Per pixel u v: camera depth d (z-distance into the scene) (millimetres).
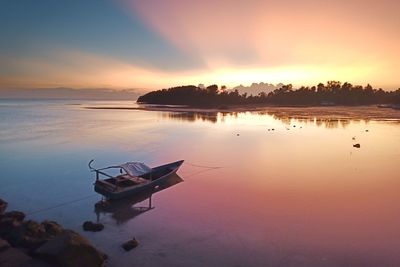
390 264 15430
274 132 62219
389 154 40312
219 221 20422
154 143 50062
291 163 35625
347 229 19109
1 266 13680
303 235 18375
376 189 26250
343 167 33594
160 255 16344
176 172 31859
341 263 15508
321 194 25125
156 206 23203
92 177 30859
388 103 172250
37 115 114438
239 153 41656
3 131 65000
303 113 117500
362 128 68750
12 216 19906
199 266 15336
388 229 19094
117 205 23531
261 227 19453
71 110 149000
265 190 26281
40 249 14570
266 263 15562
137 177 27422
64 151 43750
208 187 27328
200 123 81938
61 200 24578
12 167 34625
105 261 15570
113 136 57750
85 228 19469
